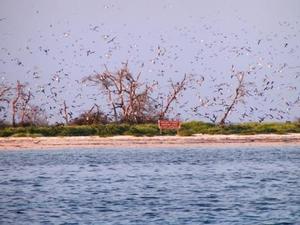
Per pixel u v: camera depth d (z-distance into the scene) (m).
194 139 68.69
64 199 37.41
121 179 46.06
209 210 33.38
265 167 52.84
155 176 47.56
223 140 68.88
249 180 45.03
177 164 54.78
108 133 71.50
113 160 57.84
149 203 35.62
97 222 30.81
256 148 66.75
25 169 52.72
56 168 53.00
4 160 58.75
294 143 68.88
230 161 56.78
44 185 43.56
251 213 32.59
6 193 40.09
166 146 68.06
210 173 49.19
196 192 39.47
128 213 32.75
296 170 50.84
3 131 71.50
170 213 32.62
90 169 52.22
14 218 32.25
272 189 40.69
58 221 31.27
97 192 39.84
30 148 67.00
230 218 31.41
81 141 68.62
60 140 68.50
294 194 38.59
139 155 61.38
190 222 30.53
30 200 37.25
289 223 30.41
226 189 40.75
